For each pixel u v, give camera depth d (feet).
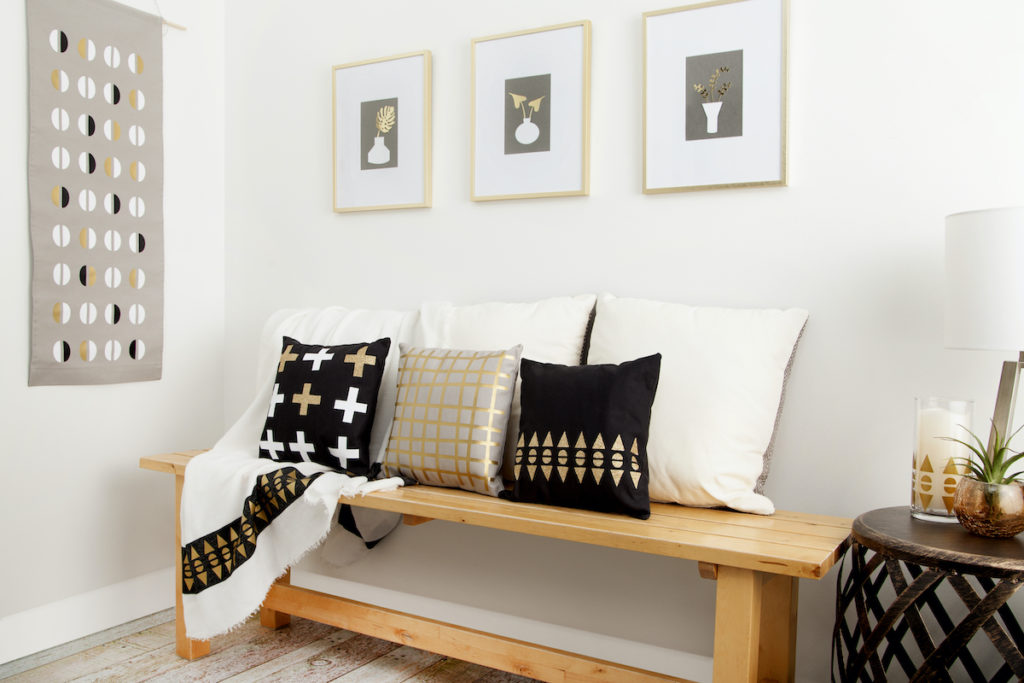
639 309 6.46
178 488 7.32
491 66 7.64
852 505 6.21
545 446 5.85
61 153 7.72
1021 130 5.65
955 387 5.86
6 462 7.39
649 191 6.89
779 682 5.75
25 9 7.43
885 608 5.96
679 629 6.73
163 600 8.82
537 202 7.53
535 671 6.04
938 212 5.91
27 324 7.53
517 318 6.95
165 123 8.80
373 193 8.41
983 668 5.67
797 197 6.40
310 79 8.91
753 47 6.46
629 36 7.04
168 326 8.89
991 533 4.77
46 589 7.72
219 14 9.43
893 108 6.05
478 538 7.68
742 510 5.78
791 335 6.02
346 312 8.18
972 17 5.78
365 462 6.84
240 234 9.45
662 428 5.89
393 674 7.02
